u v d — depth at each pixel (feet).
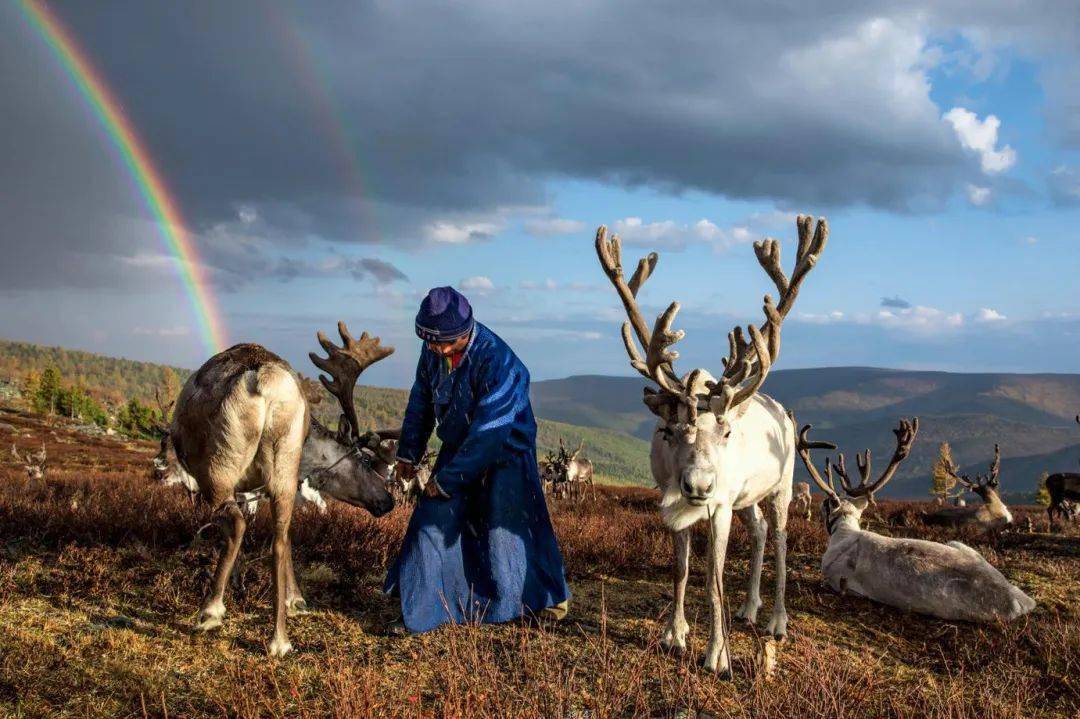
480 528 15.78
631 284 16.78
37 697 11.57
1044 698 14.98
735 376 15.49
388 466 19.45
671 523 15.26
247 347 15.11
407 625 14.76
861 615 19.83
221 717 11.61
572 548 24.71
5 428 220.43
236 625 15.12
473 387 15.83
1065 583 23.85
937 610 19.42
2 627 13.75
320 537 22.58
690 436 14.32
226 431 13.97
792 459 18.29
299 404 14.64
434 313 15.24
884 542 21.01
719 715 12.92
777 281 17.13
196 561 18.54
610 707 12.71
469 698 12.21
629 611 18.48
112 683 12.24
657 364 15.05
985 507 45.24
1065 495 54.29
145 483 46.32
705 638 16.71
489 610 15.49
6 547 18.37
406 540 15.44
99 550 18.53
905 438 23.53
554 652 14.78
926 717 13.51
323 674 13.12
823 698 13.00
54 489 36.47
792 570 25.27
